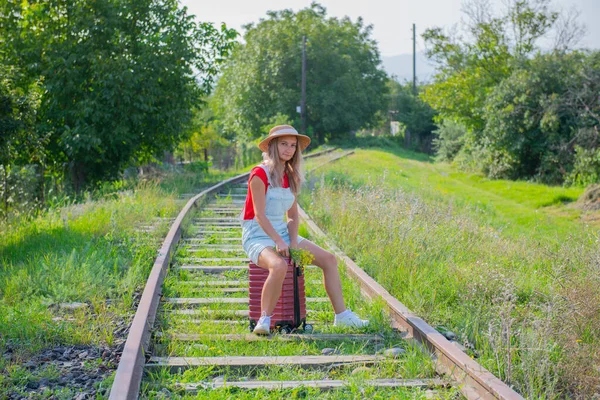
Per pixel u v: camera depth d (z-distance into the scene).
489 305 6.16
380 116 73.25
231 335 5.67
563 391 4.61
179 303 6.78
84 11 20.12
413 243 8.74
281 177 5.85
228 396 4.26
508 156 29.45
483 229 11.46
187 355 5.18
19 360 4.84
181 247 9.77
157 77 20.25
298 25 60.50
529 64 29.61
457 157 37.81
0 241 9.91
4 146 11.83
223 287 7.64
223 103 64.88
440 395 4.30
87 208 12.86
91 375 4.62
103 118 20.02
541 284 7.47
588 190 19.91
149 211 12.71
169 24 21.09
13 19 20.02
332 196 13.85
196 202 14.49
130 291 6.78
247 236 5.94
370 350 5.34
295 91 58.03
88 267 7.54
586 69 27.08
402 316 5.76
